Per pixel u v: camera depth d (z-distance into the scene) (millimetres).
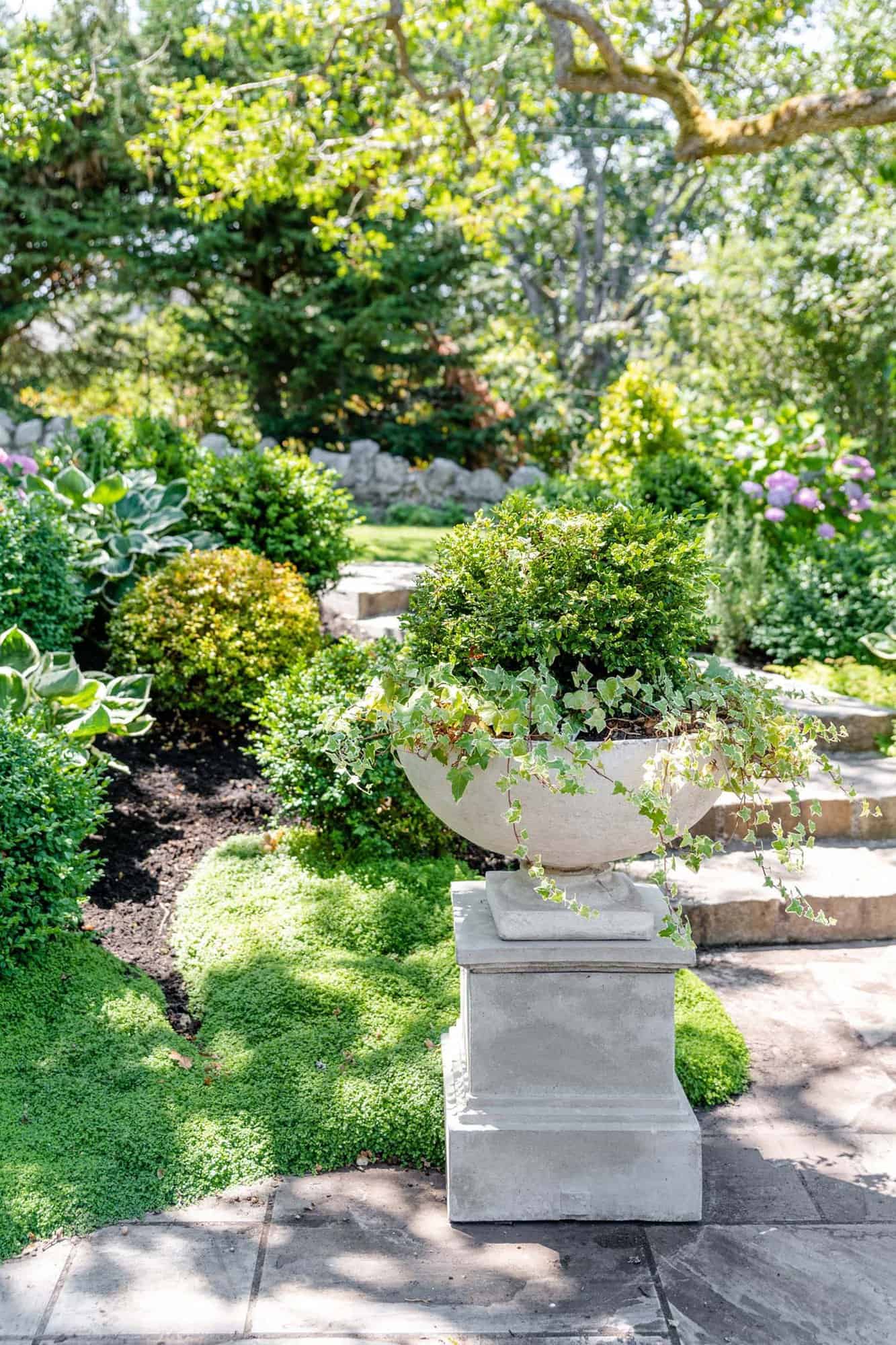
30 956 3520
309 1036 3268
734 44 9836
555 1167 2666
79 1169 2717
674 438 10461
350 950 3787
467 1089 2758
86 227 16359
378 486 14461
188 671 5316
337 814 4477
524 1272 2490
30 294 17719
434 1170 2879
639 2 10062
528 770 2354
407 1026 3338
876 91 7223
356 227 10523
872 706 6000
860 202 15891
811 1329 2311
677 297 19750
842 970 4023
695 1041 3391
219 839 4562
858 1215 2689
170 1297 2379
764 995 3822
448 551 2830
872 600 7172
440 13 9445
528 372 17984
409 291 17109
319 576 7012
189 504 7062
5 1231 2520
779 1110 3150
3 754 3547
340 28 9141
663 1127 2658
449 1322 2328
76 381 19328
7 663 4453
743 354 18531
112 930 3859
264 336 17391
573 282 26109
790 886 4305
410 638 2887
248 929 3834
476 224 10664
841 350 17844
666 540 2715
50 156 16016
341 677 4691
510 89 11945
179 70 15445
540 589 2650
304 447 17594
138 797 4820
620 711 2660
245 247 17078
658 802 2381
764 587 7512
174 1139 2844
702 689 2648
